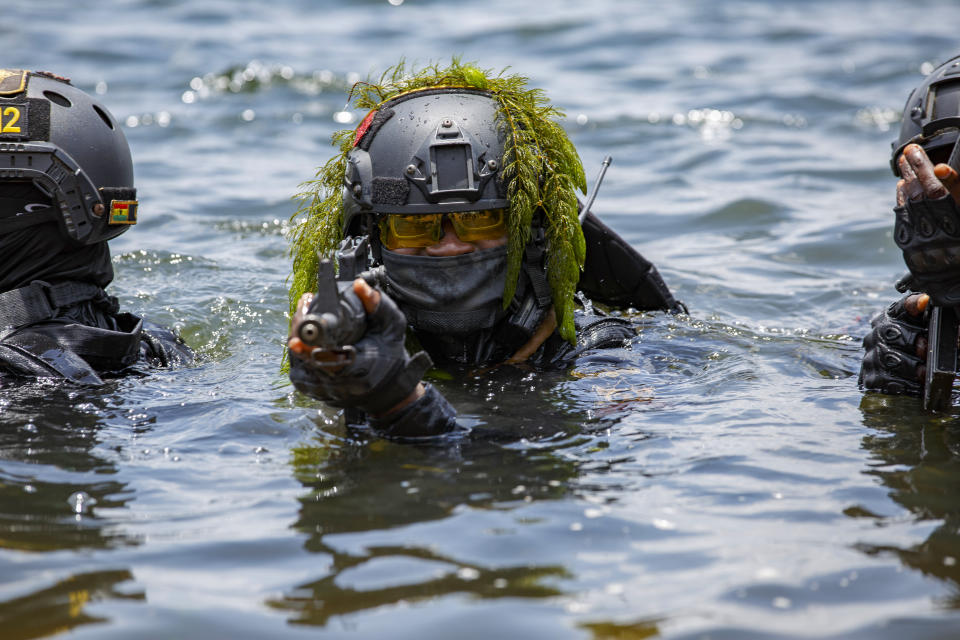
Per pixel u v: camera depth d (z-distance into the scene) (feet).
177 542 17.44
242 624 14.74
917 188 22.85
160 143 78.54
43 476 20.36
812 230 54.65
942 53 114.83
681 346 30.91
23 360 25.59
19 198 25.64
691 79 104.58
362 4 156.87
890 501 19.03
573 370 27.91
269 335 35.19
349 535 17.66
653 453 21.59
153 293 40.14
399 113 27.12
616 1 159.84
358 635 14.43
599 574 16.20
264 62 110.52
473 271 26.61
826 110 90.74
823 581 15.89
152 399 25.57
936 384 24.39
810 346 32.22
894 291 43.39
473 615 14.93
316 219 28.55
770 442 22.31
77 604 15.34
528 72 107.55
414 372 21.25
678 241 54.13
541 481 20.03
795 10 154.61
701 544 17.21
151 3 151.43
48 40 119.96
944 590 15.58
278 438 22.74
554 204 27.14
